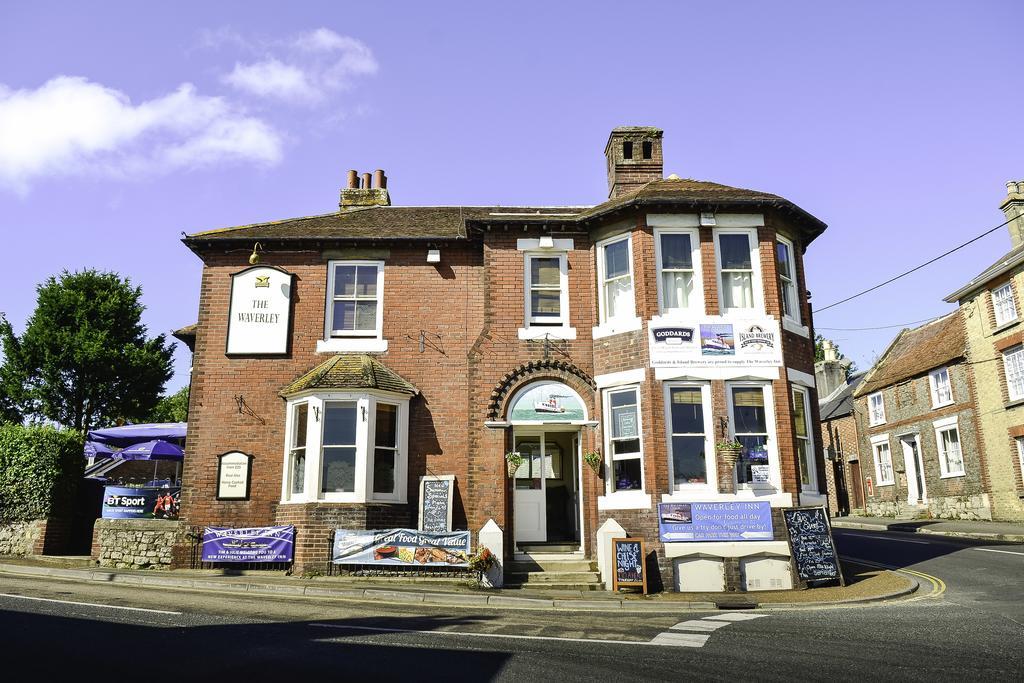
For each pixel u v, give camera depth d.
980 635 8.87
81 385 30.98
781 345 15.16
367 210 20.17
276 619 9.95
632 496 14.59
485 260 16.47
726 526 14.12
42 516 16.78
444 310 16.88
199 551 15.23
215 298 16.77
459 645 8.30
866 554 18.22
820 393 43.78
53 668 6.96
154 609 10.42
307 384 15.42
